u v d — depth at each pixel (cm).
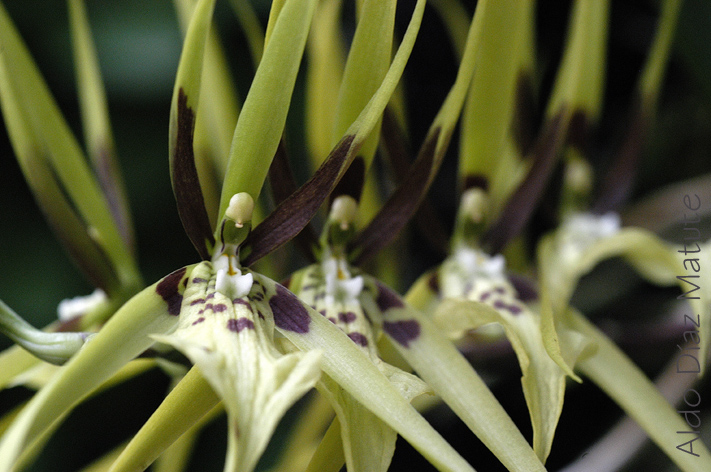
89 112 27
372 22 23
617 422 31
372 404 22
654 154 36
